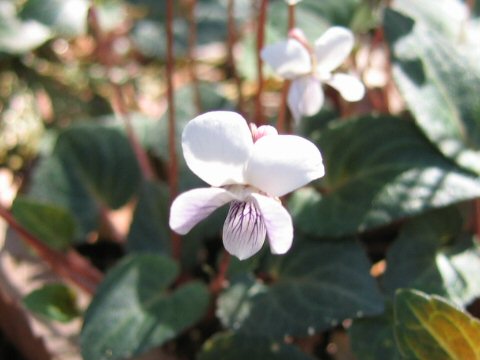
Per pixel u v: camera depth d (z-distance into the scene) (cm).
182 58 15
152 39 14
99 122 13
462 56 11
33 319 10
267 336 9
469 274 9
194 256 11
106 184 12
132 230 11
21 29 12
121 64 15
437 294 9
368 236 12
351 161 11
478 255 10
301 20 13
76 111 14
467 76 11
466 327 8
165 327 9
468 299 9
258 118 11
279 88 14
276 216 6
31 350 11
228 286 10
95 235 12
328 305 9
